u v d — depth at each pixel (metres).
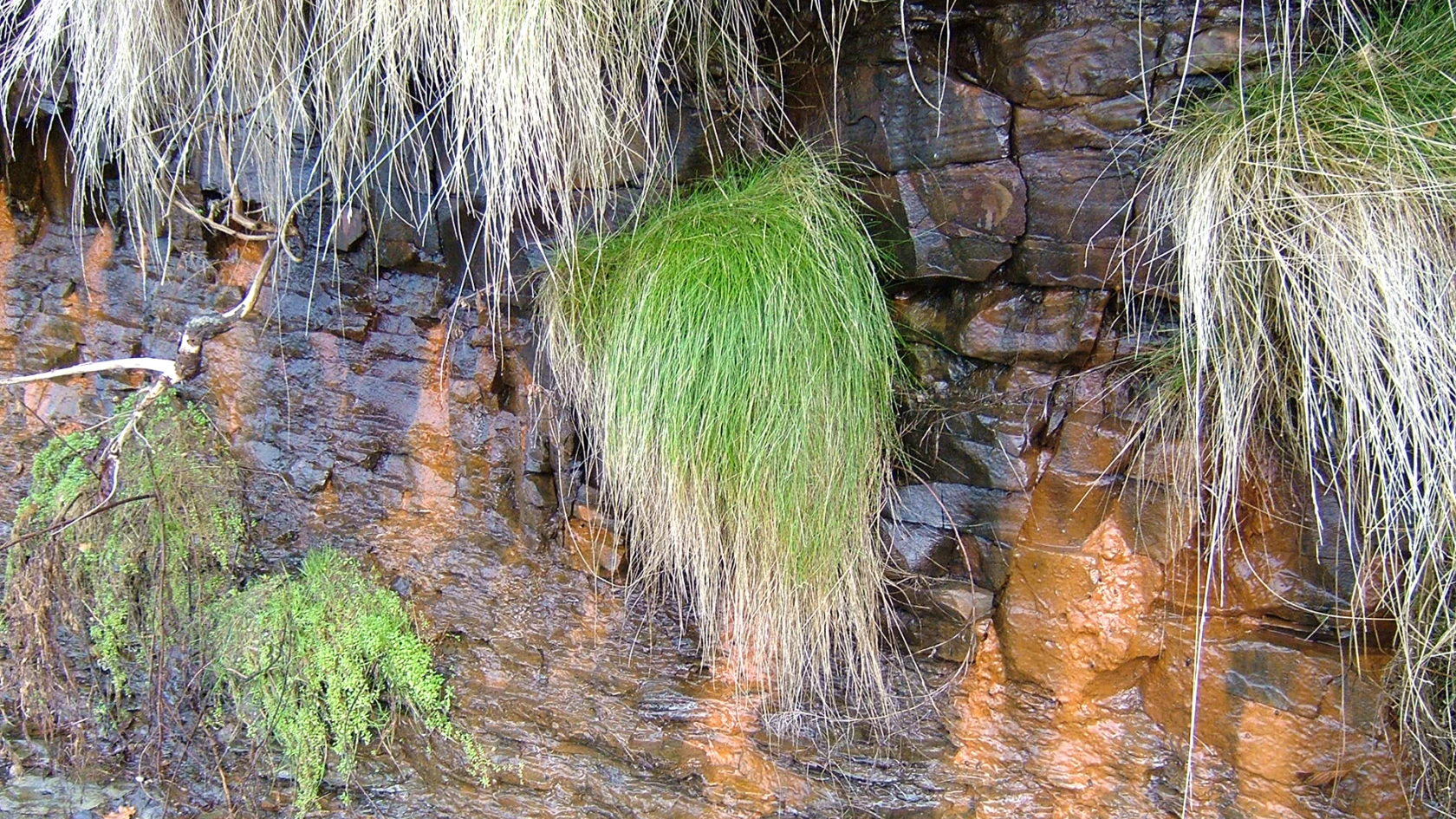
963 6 1.39
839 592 1.52
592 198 1.54
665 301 1.47
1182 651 1.43
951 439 1.51
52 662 1.65
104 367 1.64
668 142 1.54
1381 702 1.35
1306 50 1.32
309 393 1.72
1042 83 1.37
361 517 1.73
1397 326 1.25
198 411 1.72
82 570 1.65
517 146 1.42
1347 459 1.29
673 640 1.63
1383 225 1.26
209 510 1.70
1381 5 1.31
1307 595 1.37
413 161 1.58
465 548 1.70
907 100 1.43
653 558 1.59
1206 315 1.32
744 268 1.45
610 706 1.64
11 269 1.75
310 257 1.67
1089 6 1.35
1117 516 1.45
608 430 1.52
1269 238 1.28
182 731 1.67
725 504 1.51
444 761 1.66
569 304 1.54
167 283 1.73
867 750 1.58
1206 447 1.38
